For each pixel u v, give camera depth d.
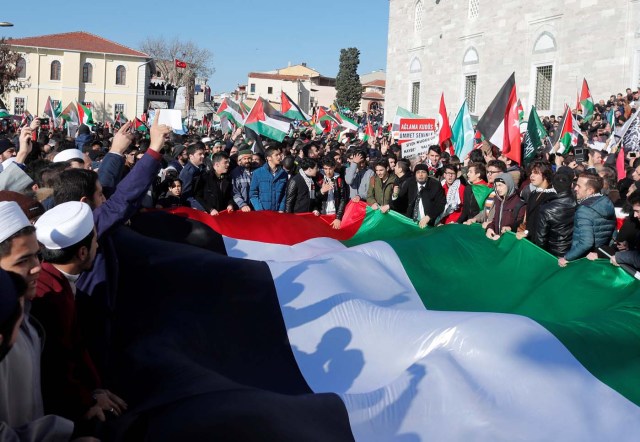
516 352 4.76
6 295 2.53
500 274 7.37
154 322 5.29
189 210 8.56
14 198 4.09
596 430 4.45
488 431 4.30
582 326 5.28
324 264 6.64
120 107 73.56
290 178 10.34
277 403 3.76
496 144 11.55
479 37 42.25
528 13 37.84
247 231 8.62
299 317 5.56
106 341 4.40
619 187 11.46
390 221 9.51
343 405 4.12
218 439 3.32
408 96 50.81
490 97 41.22
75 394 3.39
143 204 8.49
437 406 4.38
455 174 10.34
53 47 70.81
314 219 9.50
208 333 5.29
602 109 27.11
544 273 7.27
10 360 2.93
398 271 7.21
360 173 12.50
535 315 6.64
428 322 5.15
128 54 72.88
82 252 3.68
